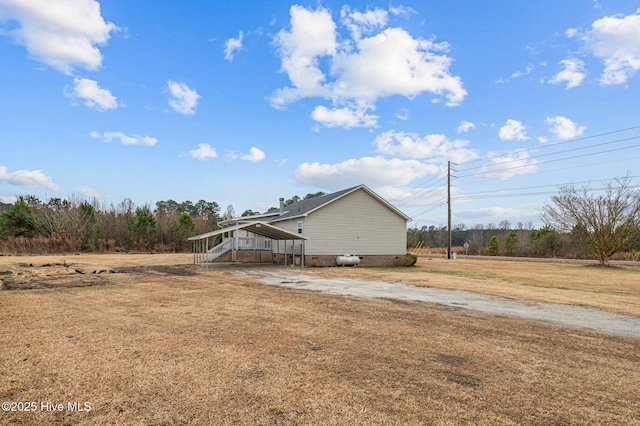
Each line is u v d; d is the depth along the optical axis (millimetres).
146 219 47000
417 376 4398
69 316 7594
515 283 14531
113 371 4426
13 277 15695
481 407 3580
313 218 23141
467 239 70125
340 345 5637
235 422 3209
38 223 41281
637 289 12977
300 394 3824
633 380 4383
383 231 25203
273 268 21453
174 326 6773
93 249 41969
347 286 13125
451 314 8180
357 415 3363
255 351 5277
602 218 25422
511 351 5473
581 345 5867
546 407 3611
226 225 38875
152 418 3262
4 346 5402
